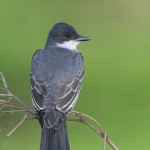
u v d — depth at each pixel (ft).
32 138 51.57
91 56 59.00
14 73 55.93
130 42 63.62
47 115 32.94
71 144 49.55
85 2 67.51
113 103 53.11
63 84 34.19
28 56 57.52
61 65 35.12
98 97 53.47
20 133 51.34
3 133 49.47
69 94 34.04
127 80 55.26
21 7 63.00
